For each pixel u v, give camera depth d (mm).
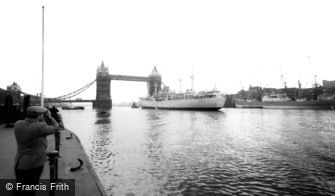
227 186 11328
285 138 27375
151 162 15688
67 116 78500
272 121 52969
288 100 148375
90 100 195250
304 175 13156
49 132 4492
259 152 19297
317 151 19844
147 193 10328
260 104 162875
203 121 53594
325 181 12102
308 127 40000
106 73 196125
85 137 27312
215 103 107000
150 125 43500
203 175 12969
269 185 11484
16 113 20453
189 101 121875
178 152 19078
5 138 14195
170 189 10852
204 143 23578
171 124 45781
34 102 81500
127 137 27438
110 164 15062
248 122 50500
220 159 16750
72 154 10547
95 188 6430
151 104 166125
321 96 138750
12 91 30891
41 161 4516
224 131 34250
